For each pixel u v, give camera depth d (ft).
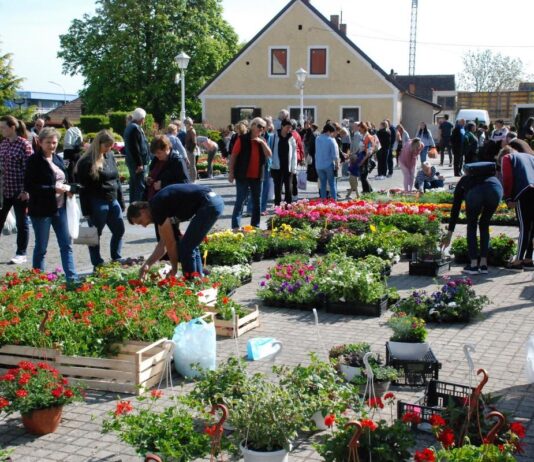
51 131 31.27
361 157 65.92
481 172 36.04
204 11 186.29
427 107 175.52
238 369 18.66
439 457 14.03
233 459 16.28
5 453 15.66
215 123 166.91
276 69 162.81
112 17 176.96
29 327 21.99
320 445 15.33
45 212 31.50
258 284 35.04
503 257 39.19
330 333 26.66
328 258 34.86
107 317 22.50
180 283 26.63
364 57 158.30
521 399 20.15
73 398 18.22
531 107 120.37
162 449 14.76
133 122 47.39
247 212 57.82
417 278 36.50
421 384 21.01
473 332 26.81
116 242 36.11
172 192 27.63
